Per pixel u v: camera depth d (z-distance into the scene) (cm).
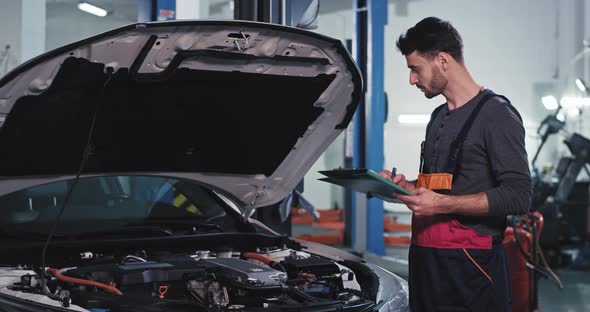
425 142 209
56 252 231
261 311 187
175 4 579
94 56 194
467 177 193
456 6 1342
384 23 817
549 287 642
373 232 839
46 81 194
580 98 1203
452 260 193
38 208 267
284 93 234
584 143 778
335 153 1294
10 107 196
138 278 207
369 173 170
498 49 1331
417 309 204
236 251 270
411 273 206
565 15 1302
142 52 201
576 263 752
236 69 219
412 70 201
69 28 1591
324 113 246
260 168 263
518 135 186
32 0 941
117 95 213
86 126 221
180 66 210
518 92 1324
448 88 198
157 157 249
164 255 248
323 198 1307
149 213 290
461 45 196
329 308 193
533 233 490
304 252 276
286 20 421
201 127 240
